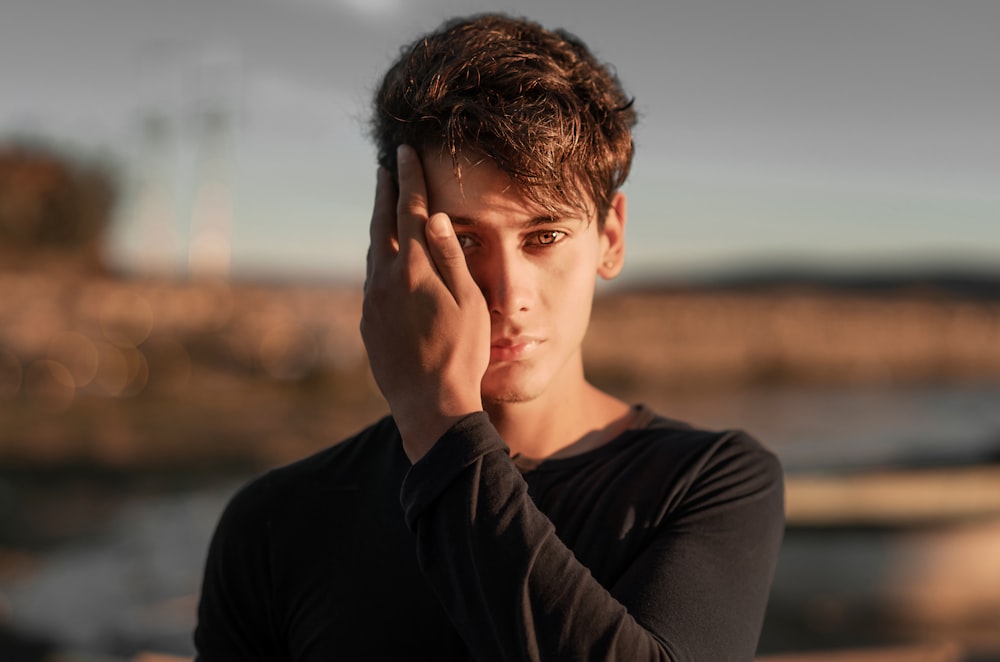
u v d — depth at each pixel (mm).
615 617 825
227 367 18359
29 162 27391
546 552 841
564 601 820
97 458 10773
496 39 1025
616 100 1094
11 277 19172
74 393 16125
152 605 5355
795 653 4348
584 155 993
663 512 1014
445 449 893
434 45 1054
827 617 4922
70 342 17250
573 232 1007
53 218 27156
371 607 1016
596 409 1150
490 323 993
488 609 830
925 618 4930
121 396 16172
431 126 982
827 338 27688
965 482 5309
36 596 5453
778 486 1109
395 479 1075
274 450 11680
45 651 4531
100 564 6273
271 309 19688
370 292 976
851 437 11961
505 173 954
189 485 9406
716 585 955
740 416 17000
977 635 4770
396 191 1038
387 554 1036
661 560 958
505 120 946
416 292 951
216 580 1106
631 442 1088
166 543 6977
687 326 25672
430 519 889
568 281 1010
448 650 990
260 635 1090
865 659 4281
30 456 10766
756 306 27625
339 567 1043
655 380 23766
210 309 19484
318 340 18844
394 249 1008
